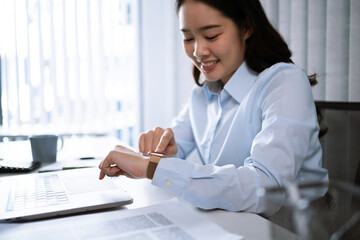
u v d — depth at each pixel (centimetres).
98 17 262
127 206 67
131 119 279
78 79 263
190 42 95
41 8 253
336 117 95
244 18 94
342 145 92
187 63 269
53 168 100
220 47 90
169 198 72
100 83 267
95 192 70
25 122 257
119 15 269
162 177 68
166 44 281
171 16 267
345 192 38
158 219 56
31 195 68
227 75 110
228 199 64
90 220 56
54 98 259
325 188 39
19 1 249
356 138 89
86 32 262
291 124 75
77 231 51
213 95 119
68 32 259
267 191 39
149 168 70
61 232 51
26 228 54
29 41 253
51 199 65
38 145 108
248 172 68
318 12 161
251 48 100
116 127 276
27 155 124
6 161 106
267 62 101
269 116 81
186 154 129
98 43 264
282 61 101
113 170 76
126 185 82
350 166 90
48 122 262
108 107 272
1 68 252
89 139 173
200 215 58
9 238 49
